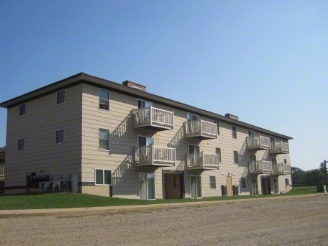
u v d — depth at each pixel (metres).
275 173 43.12
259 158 41.34
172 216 14.91
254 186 39.31
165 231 11.10
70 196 19.05
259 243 9.44
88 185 21.23
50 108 23.70
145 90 26.61
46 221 12.41
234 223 13.25
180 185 28.58
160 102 27.45
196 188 30.06
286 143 46.25
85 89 22.06
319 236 10.64
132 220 13.35
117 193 22.84
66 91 22.86
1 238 9.30
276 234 10.91
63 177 21.94
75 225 11.72
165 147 25.09
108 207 16.53
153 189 25.64
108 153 22.72
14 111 26.52
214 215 15.62
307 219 14.70
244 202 23.67
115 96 23.83
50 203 16.94
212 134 30.22
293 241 9.80
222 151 34.41
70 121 22.20
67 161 21.91
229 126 36.22
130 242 9.24
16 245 8.55
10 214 13.12
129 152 24.19
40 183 23.17
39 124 24.28
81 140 21.36
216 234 10.73
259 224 13.09
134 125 24.66
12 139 26.19
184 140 29.50
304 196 32.12
